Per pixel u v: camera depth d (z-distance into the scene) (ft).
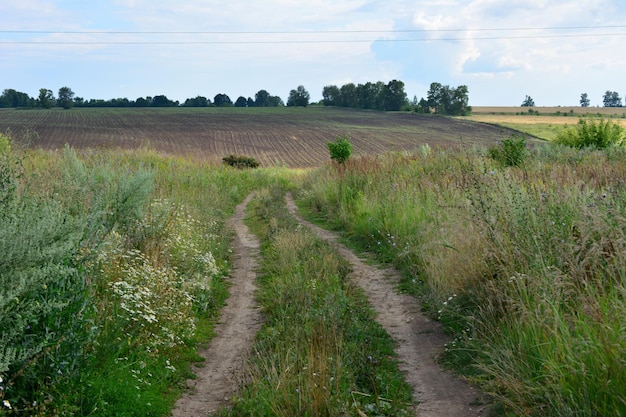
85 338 17.39
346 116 435.94
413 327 24.44
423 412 16.67
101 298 22.02
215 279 33.47
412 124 371.97
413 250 34.99
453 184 43.27
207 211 57.93
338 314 23.44
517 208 24.30
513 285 21.21
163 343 21.61
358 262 37.76
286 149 267.59
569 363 15.30
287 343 21.24
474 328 21.02
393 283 31.91
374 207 48.08
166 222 35.35
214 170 107.45
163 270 26.63
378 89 540.52
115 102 599.57
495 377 17.47
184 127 333.21
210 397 18.67
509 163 58.39
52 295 17.12
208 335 24.86
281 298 27.68
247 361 20.53
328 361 18.97
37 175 27.37
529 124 361.30
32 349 15.37
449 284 25.40
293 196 97.60
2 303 14.40
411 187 49.19
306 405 16.26
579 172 38.70
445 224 32.14
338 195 64.23
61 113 412.77
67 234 17.97
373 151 245.04
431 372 19.65
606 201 22.34
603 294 17.31
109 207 32.07
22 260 15.72
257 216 64.80
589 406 13.83
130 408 17.03
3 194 18.74
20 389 15.69
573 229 22.08
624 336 14.57
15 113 401.70
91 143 237.04
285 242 40.29
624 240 18.35
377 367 19.42
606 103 594.24
